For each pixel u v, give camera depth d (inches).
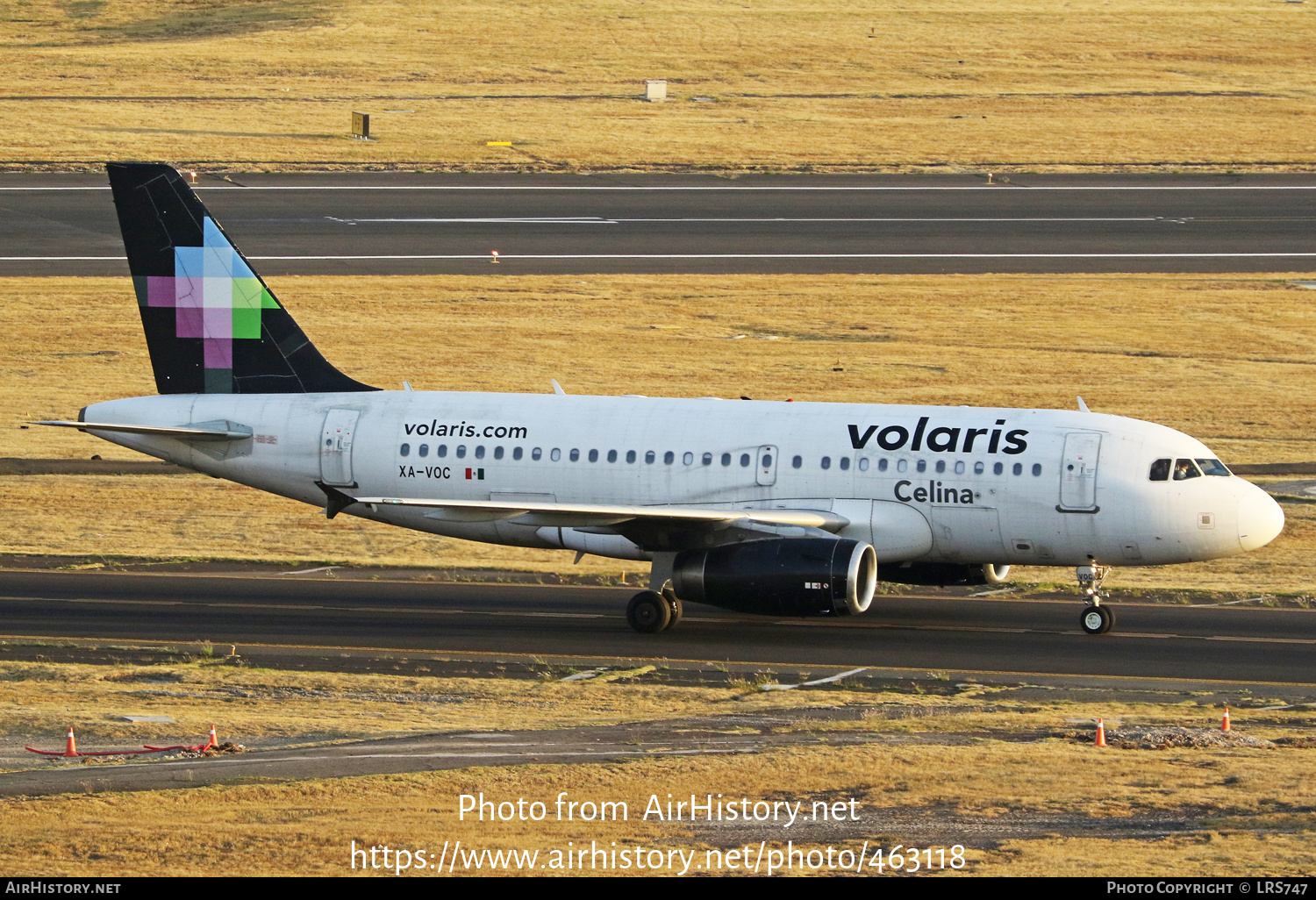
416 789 3523.6
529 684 5142.7
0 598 6550.2
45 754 4023.1
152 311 6899.6
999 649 5787.4
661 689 5088.6
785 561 5797.2
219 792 3467.0
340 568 7342.5
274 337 6865.2
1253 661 5575.8
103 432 6884.8
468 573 7268.7
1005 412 6269.7
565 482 6466.5
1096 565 6122.1
